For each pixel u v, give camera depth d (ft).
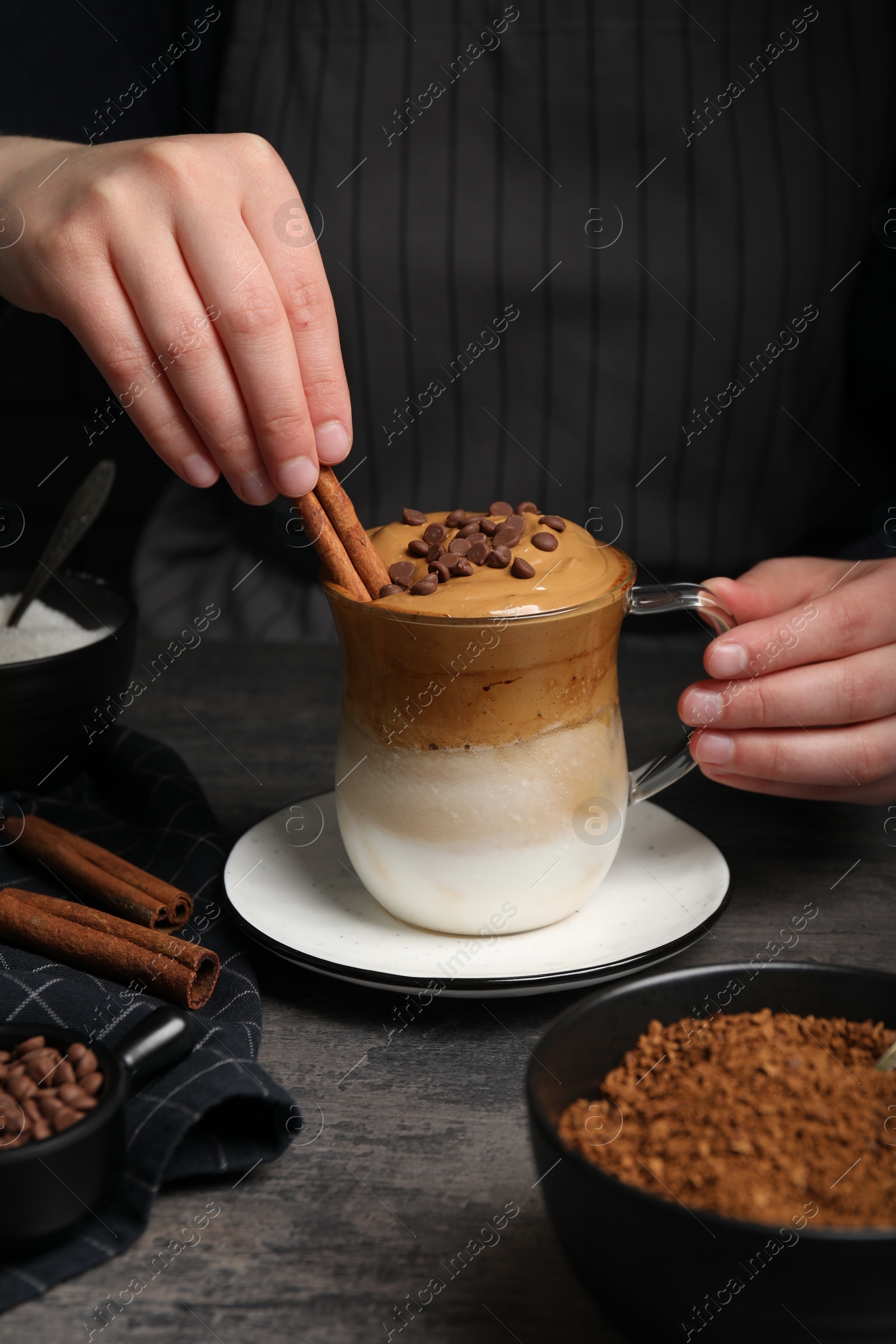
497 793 1.74
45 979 1.69
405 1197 1.55
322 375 1.84
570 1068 1.51
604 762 1.79
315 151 3.00
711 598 1.88
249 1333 1.44
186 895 1.85
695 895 1.85
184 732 2.34
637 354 3.00
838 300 3.00
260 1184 1.56
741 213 2.92
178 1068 1.59
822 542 3.32
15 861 1.98
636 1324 1.39
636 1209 1.34
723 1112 1.47
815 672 1.87
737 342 2.99
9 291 1.99
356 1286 1.47
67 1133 1.45
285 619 3.18
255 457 1.83
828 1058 1.52
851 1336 1.34
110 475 2.15
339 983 1.82
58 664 1.98
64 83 3.48
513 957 1.76
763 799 2.15
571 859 1.77
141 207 1.81
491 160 2.94
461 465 3.14
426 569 1.78
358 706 1.79
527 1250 1.50
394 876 1.78
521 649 1.70
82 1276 1.48
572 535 1.84
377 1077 1.68
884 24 2.85
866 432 3.19
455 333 3.04
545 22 2.86
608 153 2.91
